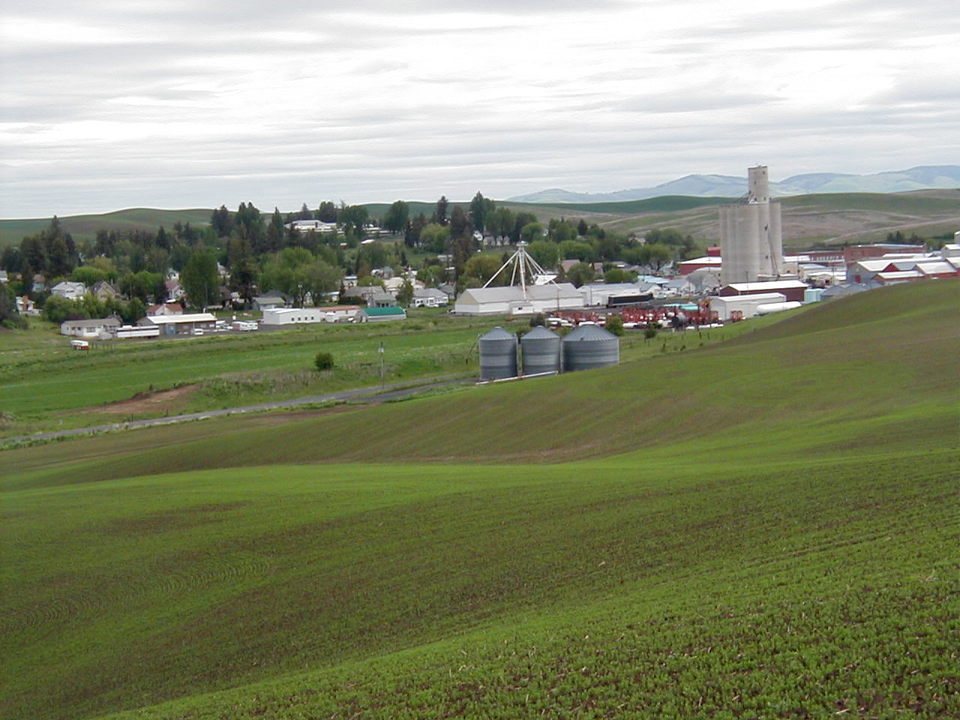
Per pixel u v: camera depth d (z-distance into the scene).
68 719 28.27
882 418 53.16
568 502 40.78
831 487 36.88
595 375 75.31
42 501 50.94
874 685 20.56
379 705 23.77
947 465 37.41
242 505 46.41
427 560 35.88
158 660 31.11
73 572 39.38
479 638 27.28
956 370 64.50
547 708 22.08
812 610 24.56
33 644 33.53
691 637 24.39
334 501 45.50
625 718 20.98
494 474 49.41
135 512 46.97
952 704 19.42
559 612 28.84
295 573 36.66
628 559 32.84
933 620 22.69
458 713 22.62
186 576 37.84
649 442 57.19
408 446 62.00
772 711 20.25
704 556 31.75
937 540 28.61
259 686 26.97
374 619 31.45
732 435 55.91
